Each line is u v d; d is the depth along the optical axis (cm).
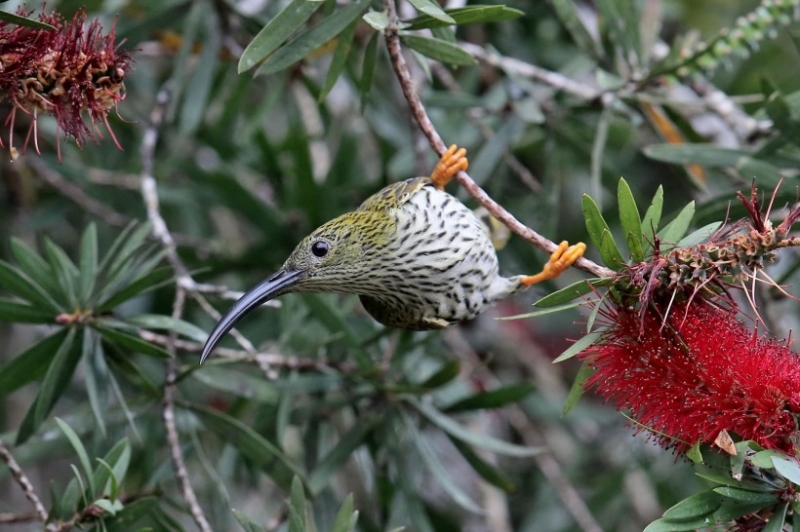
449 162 768
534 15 1148
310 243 782
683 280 590
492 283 779
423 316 786
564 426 1204
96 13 968
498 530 1057
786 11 873
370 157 1221
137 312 1086
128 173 1132
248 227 1249
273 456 829
